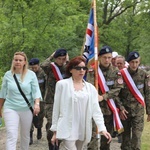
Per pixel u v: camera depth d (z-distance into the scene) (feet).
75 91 15.53
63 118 15.44
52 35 46.19
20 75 19.40
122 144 21.84
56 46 46.91
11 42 43.55
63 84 15.58
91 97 15.65
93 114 15.71
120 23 100.78
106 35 91.66
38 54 45.09
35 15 45.34
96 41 20.12
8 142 18.75
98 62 20.11
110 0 93.30
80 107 15.49
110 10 94.89
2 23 43.55
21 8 44.96
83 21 54.75
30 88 19.47
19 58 19.24
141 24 97.35
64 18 47.78
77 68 15.57
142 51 116.16
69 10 49.47
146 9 94.58
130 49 109.81
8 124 18.93
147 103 21.36
